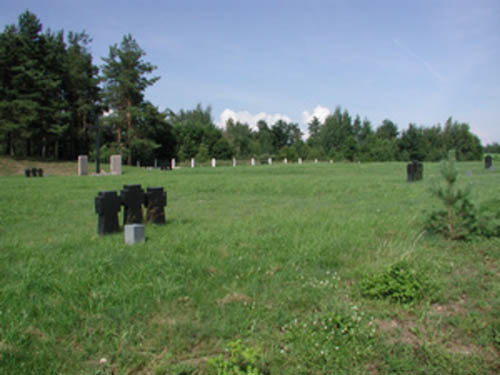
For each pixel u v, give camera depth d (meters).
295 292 4.16
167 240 6.22
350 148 65.00
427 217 6.90
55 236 6.89
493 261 5.21
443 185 6.54
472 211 6.21
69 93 49.69
